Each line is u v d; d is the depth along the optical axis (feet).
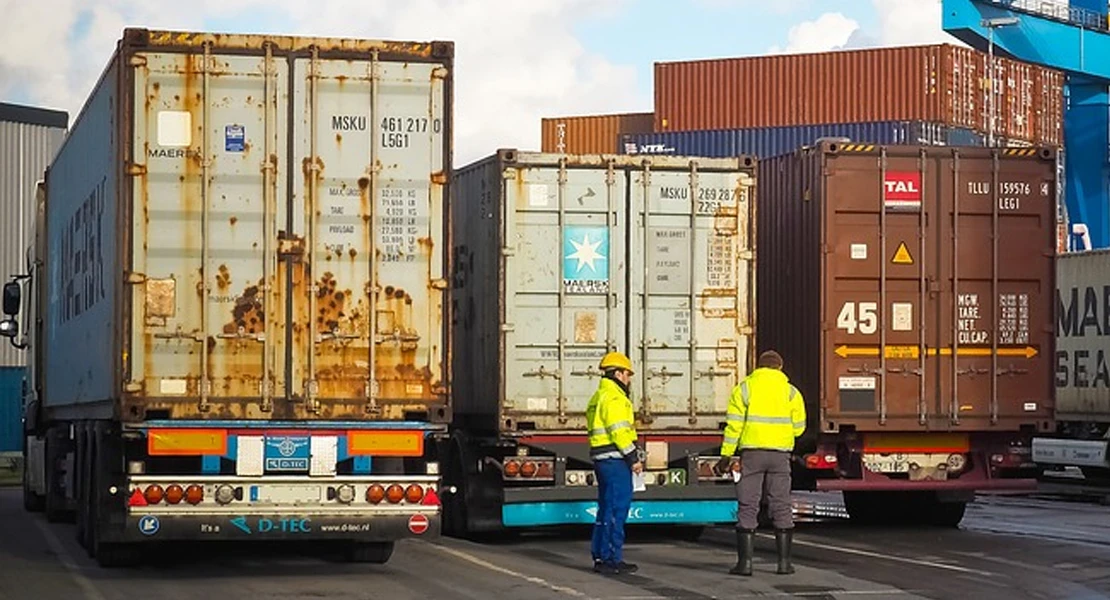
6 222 141.59
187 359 44.27
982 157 61.67
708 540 60.08
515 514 55.77
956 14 135.44
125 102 44.14
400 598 41.55
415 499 45.14
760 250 65.87
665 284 57.06
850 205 60.80
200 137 44.50
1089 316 87.20
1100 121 141.69
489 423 57.62
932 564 50.65
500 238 56.34
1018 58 135.54
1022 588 44.60
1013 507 79.20
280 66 44.83
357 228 45.03
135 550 48.93
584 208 56.90
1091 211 142.31
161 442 43.98
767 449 47.52
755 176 57.72
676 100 157.69
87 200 52.49
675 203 57.26
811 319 61.21
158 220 44.27
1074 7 138.21
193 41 44.47
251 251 44.60
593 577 46.70
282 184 44.75
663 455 56.65
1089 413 87.25
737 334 57.41
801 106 151.64
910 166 61.26
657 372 56.85
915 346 61.11
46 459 69.77
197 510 44.01
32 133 144.05
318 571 47.98
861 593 43.11
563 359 56.44
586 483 56.54
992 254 61.67
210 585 44.42
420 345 45.27
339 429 44.86
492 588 43.78
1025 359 61.82
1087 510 77.05
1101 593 43.68
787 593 43.09
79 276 54.70
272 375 44.57
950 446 62.03
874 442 61.52
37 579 45.93
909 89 146.41
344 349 44.96
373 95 45.09
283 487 44.42
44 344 70.44
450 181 45.34
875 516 68.33
